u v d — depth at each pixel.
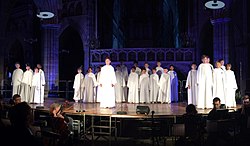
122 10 30.33
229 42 20.16
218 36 19.92
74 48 28.80
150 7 29.66
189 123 7.78
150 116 9.24
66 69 28.59
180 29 28.22
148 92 15.71
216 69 11.67
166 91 15.50
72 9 27.47
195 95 13.22
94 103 15.26
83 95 16.34
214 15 19.98
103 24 29.09
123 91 16.59
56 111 7.43
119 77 16.39
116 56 24.88
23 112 3.79
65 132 7.18
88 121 11.54
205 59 11.54
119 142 9.72
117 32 32.59
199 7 24.75
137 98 15.80
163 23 31.03
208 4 11.37
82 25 26.67
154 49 24.55
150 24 29.66
